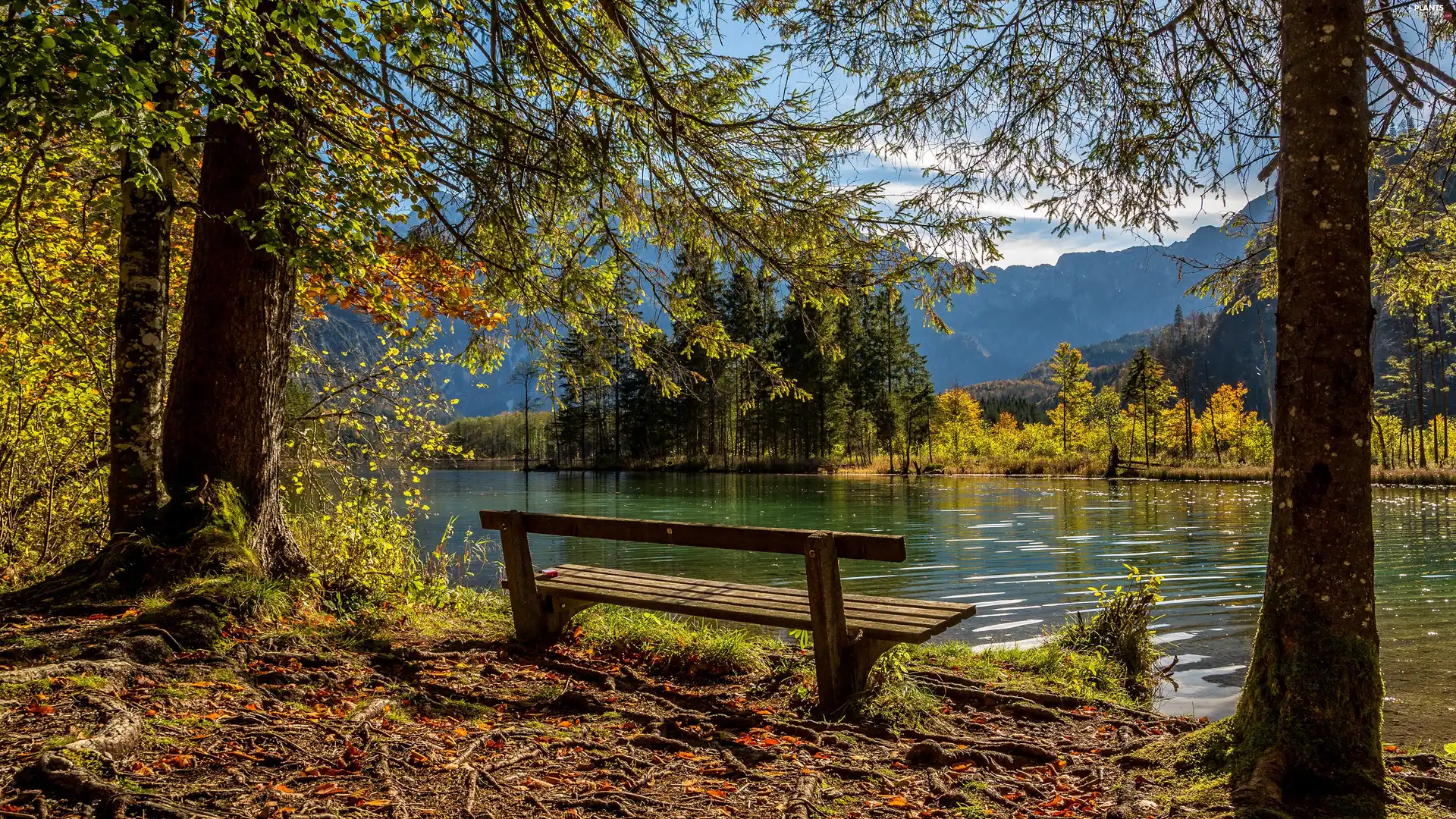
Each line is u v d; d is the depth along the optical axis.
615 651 5.68
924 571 13.57
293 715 3.64
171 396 5.98
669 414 67.00
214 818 2.47
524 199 6.43
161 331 5.80
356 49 4.59
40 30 3.34
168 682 3.89
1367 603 3.19
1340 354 3.20
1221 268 4.99
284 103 5.46
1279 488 3.36
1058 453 63.97
